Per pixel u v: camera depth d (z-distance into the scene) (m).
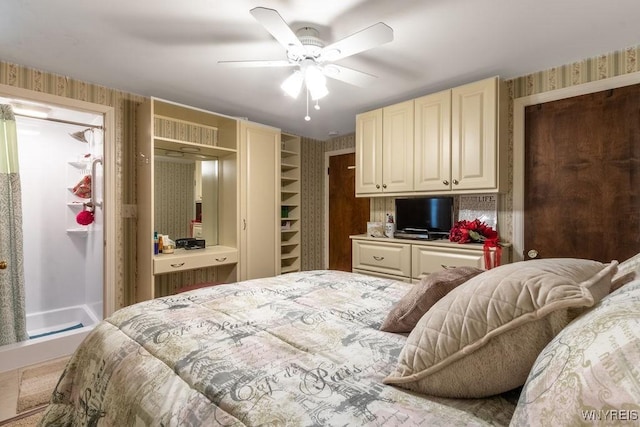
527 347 0.69
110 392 0.97
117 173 2.84
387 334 1.13
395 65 2.37
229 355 0.95
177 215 3.33
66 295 3.64
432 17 1.78
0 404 1.90
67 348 2.61
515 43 2.07
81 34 1.95
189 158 3.43
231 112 3.47
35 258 3.45
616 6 1.69
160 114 3.11
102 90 2.75
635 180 2.12
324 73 2.11
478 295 0.78
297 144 4.29
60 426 1.21
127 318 1.29
